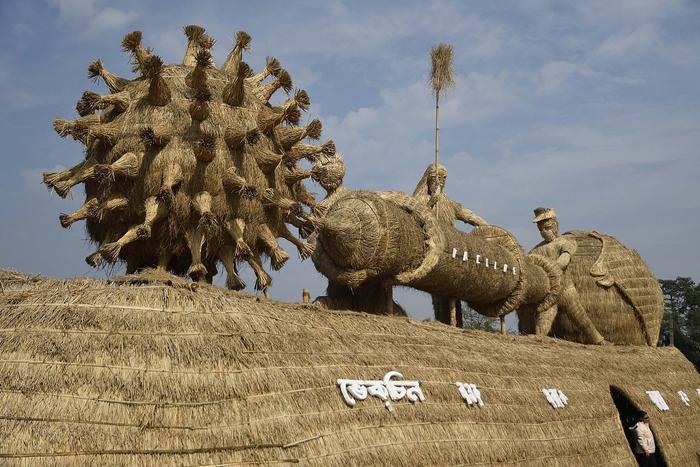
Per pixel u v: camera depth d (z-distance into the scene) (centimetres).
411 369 1072
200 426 787
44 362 790
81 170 980
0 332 818
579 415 1362
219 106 1005
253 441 805
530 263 1670
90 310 838
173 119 973
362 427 927
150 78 958
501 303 1551
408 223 1238
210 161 966
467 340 1284
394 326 1145
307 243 1151
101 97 975
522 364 1341
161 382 796
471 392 1137
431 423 1029
